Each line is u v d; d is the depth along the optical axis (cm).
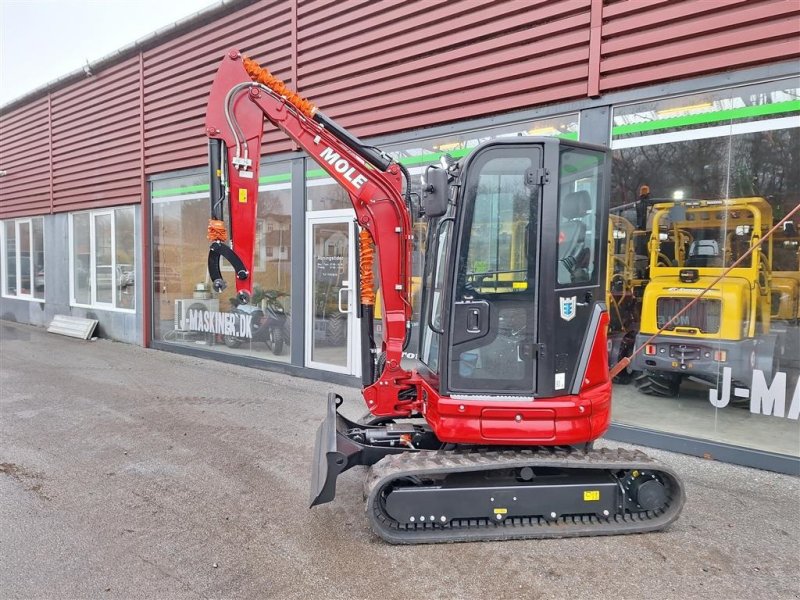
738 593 250
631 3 447
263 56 750
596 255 315
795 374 416
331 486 303
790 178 407
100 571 266
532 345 301
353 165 344
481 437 301
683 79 434
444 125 586
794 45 383
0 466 398
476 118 562
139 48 912
